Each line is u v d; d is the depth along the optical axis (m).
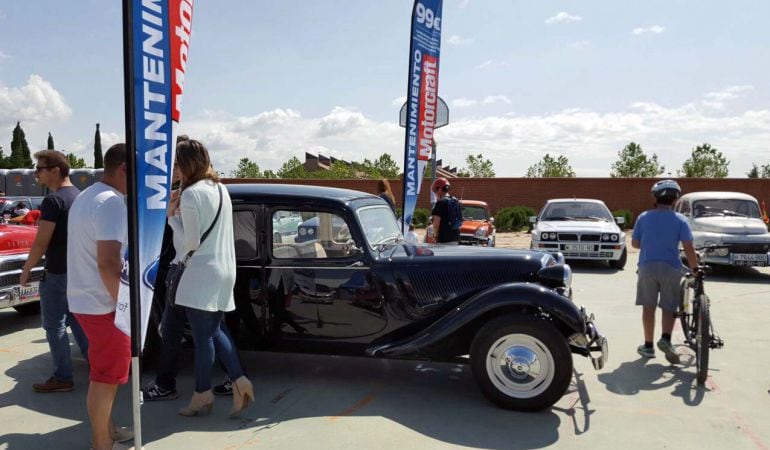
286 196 4.99
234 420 4.31
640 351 6.02
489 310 4.57
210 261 4.05
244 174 53.75
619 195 27.23
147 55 3.30
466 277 4.84
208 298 4.04
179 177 4.10
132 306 3.27
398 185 29.38
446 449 3.86
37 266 6.98
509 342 4.50
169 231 5.12
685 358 5.90
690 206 12.47
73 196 4.68
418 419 4.36
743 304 8.77
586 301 9.00
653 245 5.71
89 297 3.39
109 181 3.63
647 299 5.85
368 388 5.05
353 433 4.09
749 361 5.89
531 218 13.76
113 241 3.30
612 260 12.49
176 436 4.02
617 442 4.00
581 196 27.56
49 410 4.50
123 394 4.86
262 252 4.99
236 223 5.04
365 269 4.88
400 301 4.87
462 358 4.85
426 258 4.95
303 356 6.00
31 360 5.83
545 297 4.43
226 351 4.28
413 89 8.61
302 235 4.98
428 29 8.74
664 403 4.73
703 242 11.22
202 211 3.98
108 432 3.60
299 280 4.95
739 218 11.71
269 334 5.03
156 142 3.40
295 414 4.44
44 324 4.79
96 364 3.47
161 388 4.69
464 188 28.61
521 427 4.23
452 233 8.21
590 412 4.54
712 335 5.48
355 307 4.90
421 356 4.79
